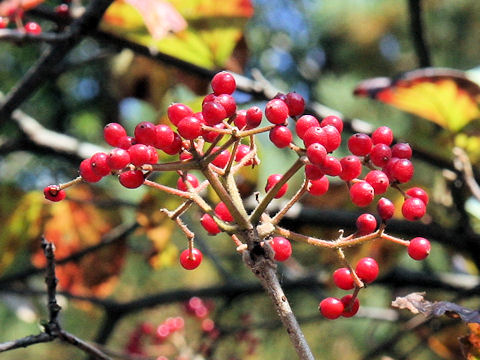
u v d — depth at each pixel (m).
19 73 1.03
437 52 1.67
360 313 0.99
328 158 0.42
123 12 0.70
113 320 0.98
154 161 0.43
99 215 0.94
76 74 1.08
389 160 0.45
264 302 1.33
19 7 0.62
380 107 1.62
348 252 0.83
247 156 0.44
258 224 0.43
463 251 0.83
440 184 0.86
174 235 1.18
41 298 1.02
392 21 1.77
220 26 0.74
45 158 1.09
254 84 0.79
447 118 0.73
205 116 0.42
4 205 0.87
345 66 1.80
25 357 1.44
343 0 1.78
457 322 0.86
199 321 0.96
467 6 1.67
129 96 0.99
